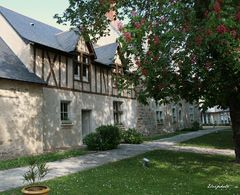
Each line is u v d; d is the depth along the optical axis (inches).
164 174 350.0
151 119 1000.9
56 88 625.3
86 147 631.2
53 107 612.7
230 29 261.1
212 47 323.0
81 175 341.7
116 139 601.9
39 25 714.2
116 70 813.2
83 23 435.2
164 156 482.3
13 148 504.7
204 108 398.0
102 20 425.7
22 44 583.2
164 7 297.6
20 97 526.9
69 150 580.1
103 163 427.8
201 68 353.1
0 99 491.8
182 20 308.3
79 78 701.9
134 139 706.2
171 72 364.5
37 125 555.2
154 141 760.3
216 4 247.0
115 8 362.3
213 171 366.6
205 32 284.5
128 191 274.2
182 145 653.9
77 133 674.2
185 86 389.1
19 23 628.4
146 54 326.3
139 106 938.7
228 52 287.4
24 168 395.2
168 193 267.7
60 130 624.7
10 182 314.3
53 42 663.8
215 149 585.9
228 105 427.8
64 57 657.0
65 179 321.4
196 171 367.6
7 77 494.6
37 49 589.9
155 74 347.9
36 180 318.0
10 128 503.2
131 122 892.6
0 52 554.9
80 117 687.7
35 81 544.4
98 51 856.3
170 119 1141.7
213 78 352.5
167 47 322.0
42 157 483.5
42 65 596.7
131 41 271.3
